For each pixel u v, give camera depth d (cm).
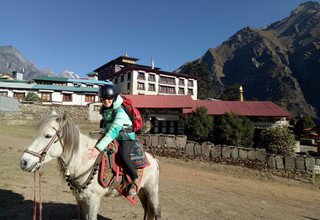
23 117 3734
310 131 4847
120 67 7250
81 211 428
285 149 2300
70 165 392
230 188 1355
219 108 3170
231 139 2412
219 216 781
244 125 2473
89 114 4253
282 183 1630
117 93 430
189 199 920
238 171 1762
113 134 410
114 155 431
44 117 385
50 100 4816
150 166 498
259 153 1803
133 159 443
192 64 10550
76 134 394
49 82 5338
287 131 2416
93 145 422
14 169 988
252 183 1552
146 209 530
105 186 415
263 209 975
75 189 404
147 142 2100
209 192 1127
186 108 3012
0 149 1454
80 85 5491
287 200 1284
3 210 605
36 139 369
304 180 1678
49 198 718
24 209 622
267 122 3152
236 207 921
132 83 5900
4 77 6394
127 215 669
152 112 3070
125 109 439
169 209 768
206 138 2622
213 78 19200
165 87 6359
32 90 4797
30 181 853
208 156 1920
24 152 362
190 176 1513
